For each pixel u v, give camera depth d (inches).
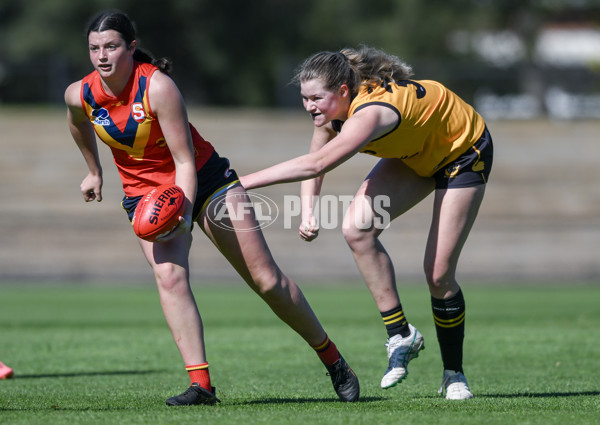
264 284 595.2
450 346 649.0
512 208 2923.2
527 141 2994.6
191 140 578.2
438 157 616.4
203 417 528.4
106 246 2787.9
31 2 4616.1
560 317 1492.4
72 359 976.3
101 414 543.8
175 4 4490.7
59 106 3444.9
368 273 629.0
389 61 602.2
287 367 901.8
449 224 620.1
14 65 3425.2
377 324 1393.9
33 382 781.3
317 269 2758.4
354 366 912.3
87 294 2214.6
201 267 2731.3
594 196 2955.2
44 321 1493.6
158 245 588.4
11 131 2851.9
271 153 3038.9
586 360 944.3
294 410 561.6
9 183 2812.5
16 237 2778.1
